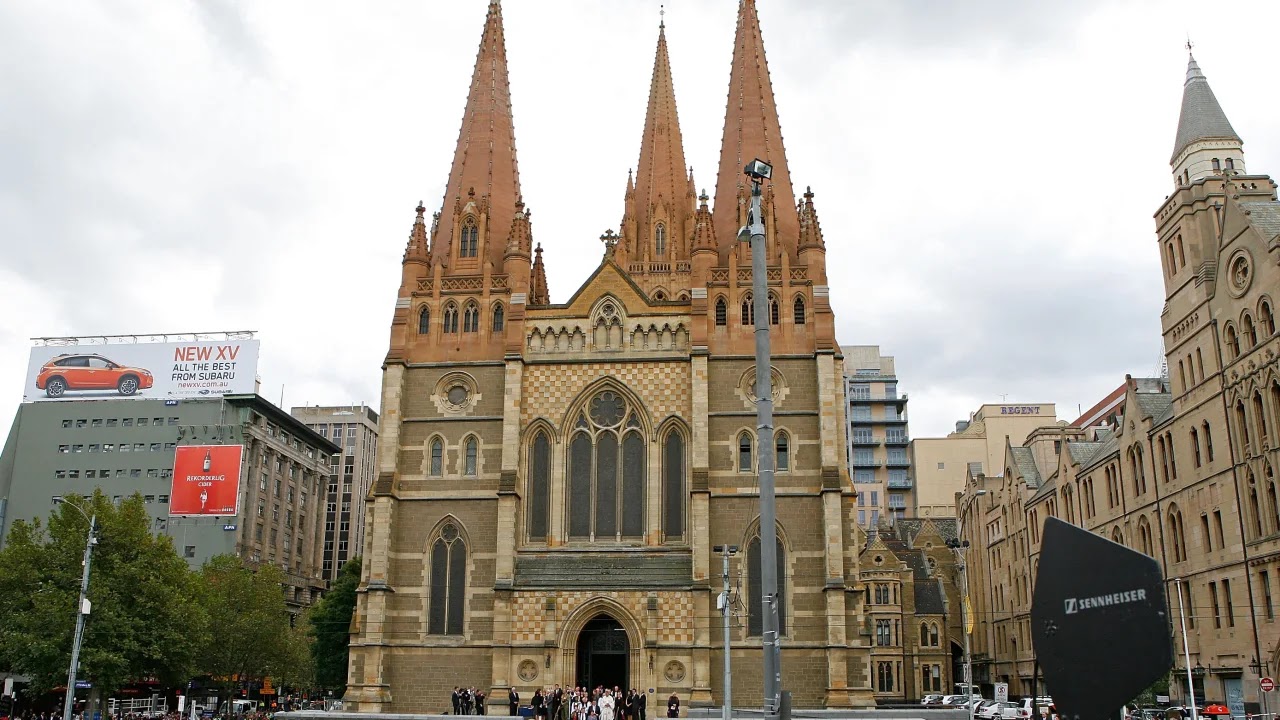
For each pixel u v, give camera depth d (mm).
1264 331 67750
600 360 70812
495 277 73375
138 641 77125
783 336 70500
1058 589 12398
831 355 69000
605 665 66625
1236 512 71438
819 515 66875
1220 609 73812
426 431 70750
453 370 71562
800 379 69562
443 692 65812
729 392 69562
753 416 69062
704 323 70125
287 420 165750
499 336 72188
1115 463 94812
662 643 64438
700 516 65750
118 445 152625
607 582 65875
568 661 64875
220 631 101438
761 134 78125
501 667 64438
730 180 77875
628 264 98312
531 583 66250
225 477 136500
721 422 69062
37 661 73438
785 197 76812
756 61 81438
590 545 68062
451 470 69750
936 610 133500
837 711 59844
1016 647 121562
